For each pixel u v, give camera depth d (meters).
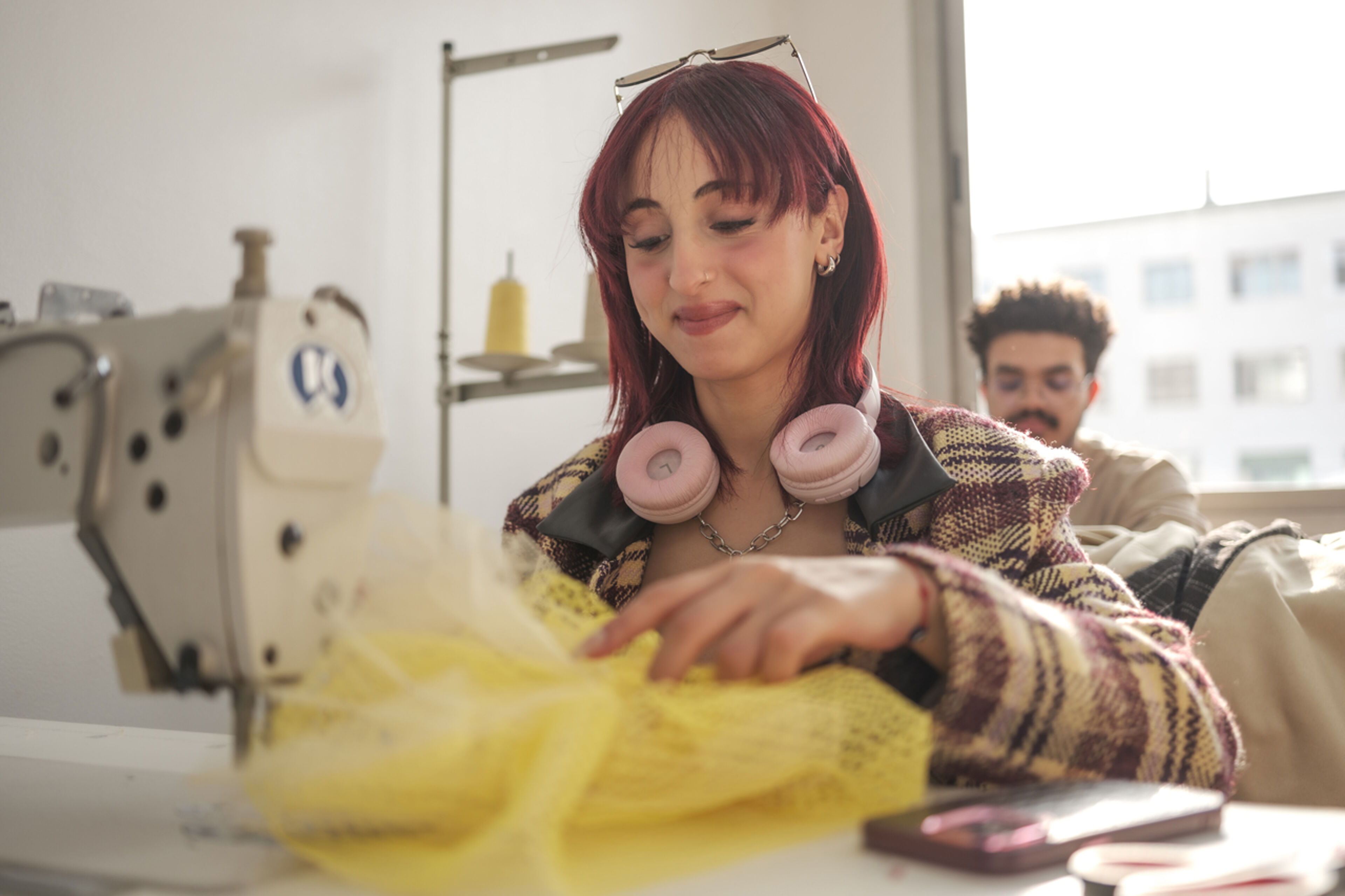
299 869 0.44
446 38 2.17
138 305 1.56
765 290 0.87
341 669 0.48
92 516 0.55
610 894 0.40
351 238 1.93
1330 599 1.29
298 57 1.85
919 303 3.09
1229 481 2.93
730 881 0.41
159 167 1.60
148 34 1.59
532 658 0.50
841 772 0.51
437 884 0.40
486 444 2.23
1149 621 0.69
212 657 0.53
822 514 0.89
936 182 3.09
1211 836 0.46
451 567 0.53
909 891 0.39
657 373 1.01
